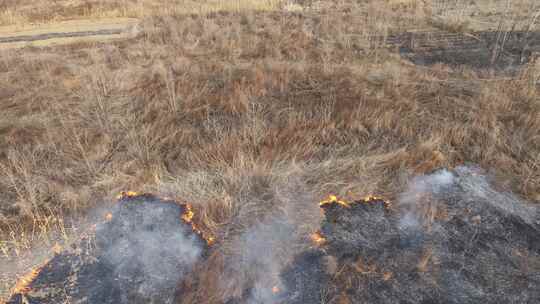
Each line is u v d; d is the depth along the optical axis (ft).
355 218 11.53
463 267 9.89
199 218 11.63
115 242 10.85
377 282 9.47
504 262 10.05
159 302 9.22
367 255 10.21
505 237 10.78
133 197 12.51
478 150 14.16
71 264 10.18
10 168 13.25
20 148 14.80
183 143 15.14
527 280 9.57
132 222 11.53
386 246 10.52
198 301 9.24
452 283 9.48
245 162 13.55
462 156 14.25
